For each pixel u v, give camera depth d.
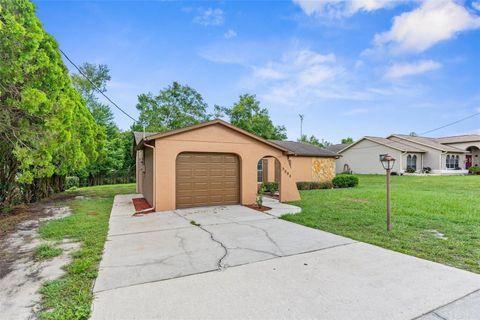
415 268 3.62
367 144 26.81
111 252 4.41
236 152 9.41
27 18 6.32
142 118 25.30
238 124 25.95
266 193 13.12
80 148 10.43
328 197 10.78
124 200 11.09
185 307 2.68
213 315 2.54
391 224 6.04
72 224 6.34
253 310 2.62
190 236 5.38
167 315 2.54
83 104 13.14
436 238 4.95
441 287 3.06
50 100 7.00
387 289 3.03
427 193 11.36
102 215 7.62
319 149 18.58
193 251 4.44
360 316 2.50
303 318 2.48
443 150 25.03
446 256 4.05
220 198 9.34
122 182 23.86
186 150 8.59
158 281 3.29
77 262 3.88
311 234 5.45
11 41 5.60
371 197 10.38
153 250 4.51
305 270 3.60
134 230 5.89
